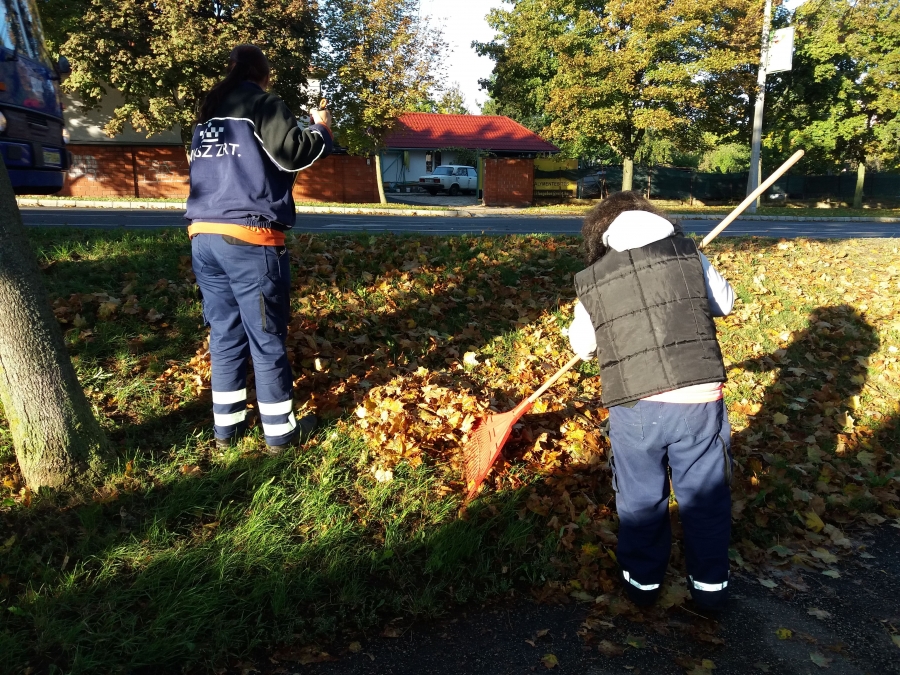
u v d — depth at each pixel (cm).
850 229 1941
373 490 355
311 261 646
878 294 748
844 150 3525
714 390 274
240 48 355
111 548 304
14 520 312
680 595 312
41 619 264
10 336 315
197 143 345
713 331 277
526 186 3130
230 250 337
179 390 429
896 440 492
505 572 323
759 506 394
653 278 276
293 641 277
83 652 259
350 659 272
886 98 3209
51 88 675
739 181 3884
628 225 284
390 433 400
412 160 3975
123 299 526
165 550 305
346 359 489
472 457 380
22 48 623
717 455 281
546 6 3144
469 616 300
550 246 785
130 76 2034
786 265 822
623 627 298
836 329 648
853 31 3247
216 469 361
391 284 621
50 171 673
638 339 274
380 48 2406
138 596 283
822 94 3369
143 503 333
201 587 288
